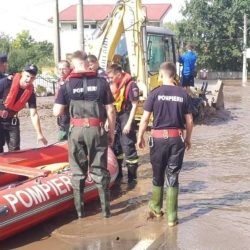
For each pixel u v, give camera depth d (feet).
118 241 16.30
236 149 31.53
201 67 155.22
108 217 18.63
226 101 67.87
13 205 16.21
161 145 17.38
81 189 18.43
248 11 150.30
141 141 17.93
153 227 17.49
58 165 20.27
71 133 18.06
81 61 17.97
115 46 39.22
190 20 151.64
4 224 15.81
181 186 22.74
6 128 22.17
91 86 17.79
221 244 15.89
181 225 17.67
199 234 16.79
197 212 19.07
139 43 38.06
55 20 77.25
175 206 17.62
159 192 18.28
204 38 152.46
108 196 18.62
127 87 22.70
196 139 35.45
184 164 27.25
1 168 18.61
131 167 23.20
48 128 41.32
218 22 150.92
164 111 17.29
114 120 18.42
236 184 23.00
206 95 52.13
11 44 134.21
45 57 124.36
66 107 18.78
